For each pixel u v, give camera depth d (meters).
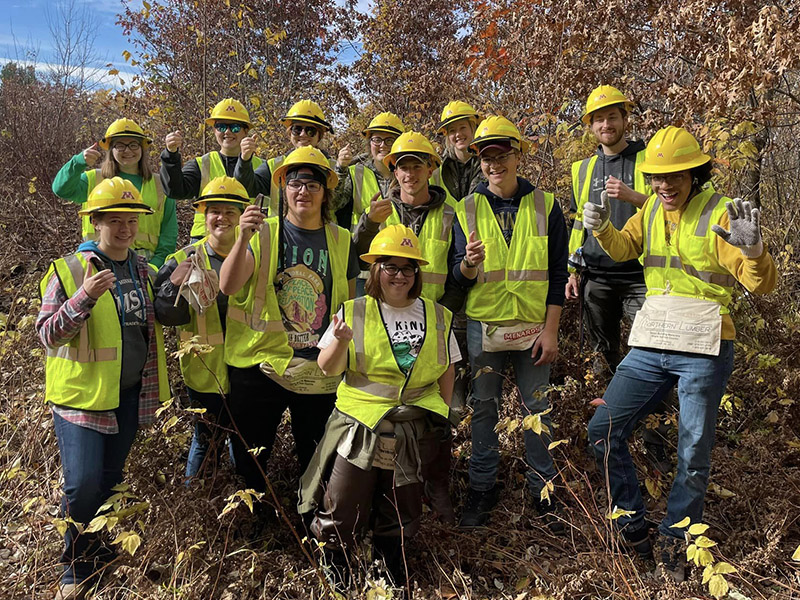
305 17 11.23
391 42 12.73
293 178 3.36
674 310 3.23
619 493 3.38
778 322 4.96
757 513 3.66
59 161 8.81
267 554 3.23
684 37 5.84
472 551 3.46
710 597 2.94
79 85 10.14
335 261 3.51
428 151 3.87
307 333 3.39
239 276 3.21
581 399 4.12
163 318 3.33
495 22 7.91
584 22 6.26
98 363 3.04
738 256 3.02
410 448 3.09
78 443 3.00
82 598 3.02
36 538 3.34
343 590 3.05
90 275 2.94
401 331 3.16
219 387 3.36
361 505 3.09
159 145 8.19
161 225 5.18
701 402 3.16
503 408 4.32
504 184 3.77
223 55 8.80
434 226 3.97
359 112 11.09
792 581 3.12
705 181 3.26
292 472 4.05
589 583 3.06
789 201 6.69
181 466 3.77
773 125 5.62
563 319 5.15
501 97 7.37
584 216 3.40
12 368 4.77
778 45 4.68
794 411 4.33
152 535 3.19
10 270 6.76
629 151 4.34
